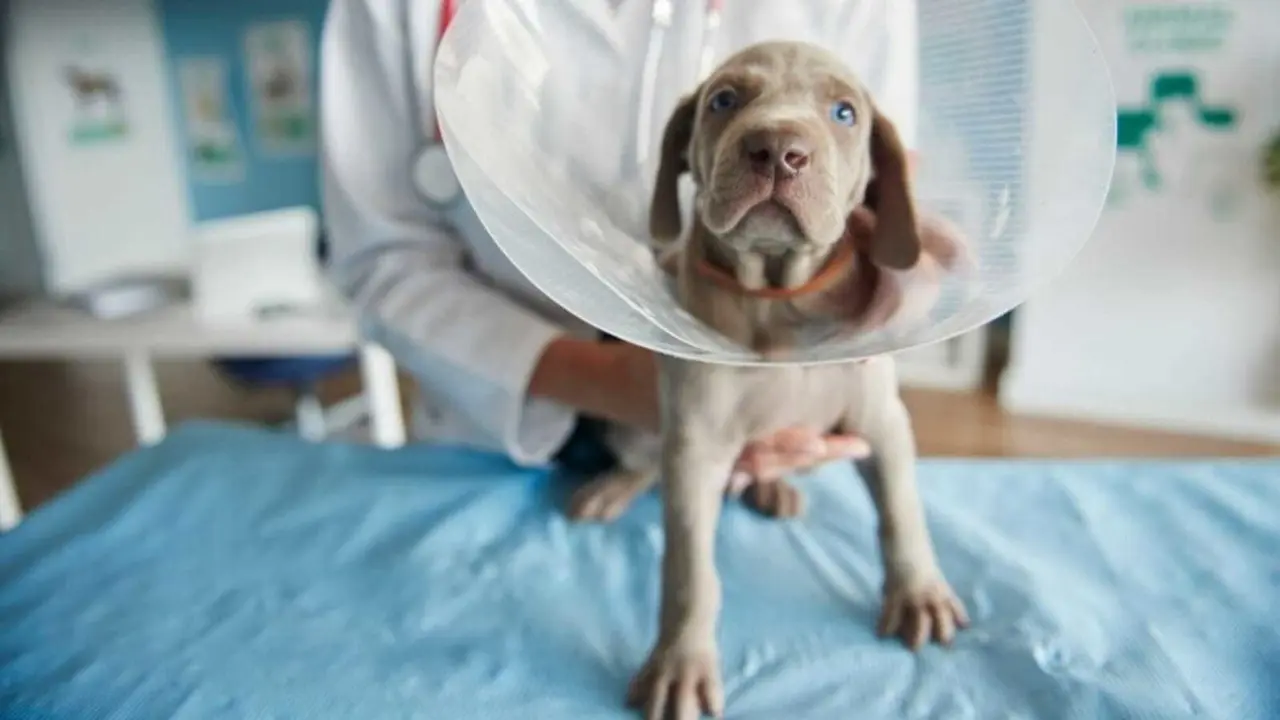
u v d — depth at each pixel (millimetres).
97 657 658
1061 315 2176
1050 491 824
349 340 1648
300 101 2859
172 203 3064
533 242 516
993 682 599
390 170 899
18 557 792
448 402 895
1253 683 592
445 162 840
